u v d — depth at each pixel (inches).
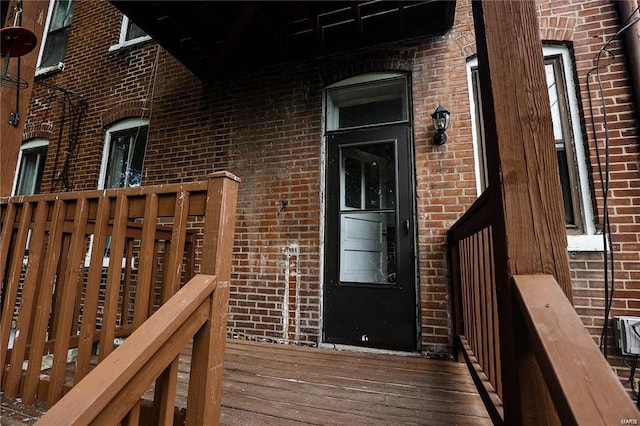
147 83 158.4
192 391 45.8
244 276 121.5
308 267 114.6
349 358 94.8
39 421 29.4
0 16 113.3
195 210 52.2
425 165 107.4
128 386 35.6
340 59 124.6
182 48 128.0
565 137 98.5
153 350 37.8
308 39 125.6
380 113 120.1
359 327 106.7
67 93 174.7
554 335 28.4
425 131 109.6
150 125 152.3
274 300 116.3
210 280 47.3
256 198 126.1
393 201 111.3
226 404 65.4
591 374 25.1
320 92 125.8
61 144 169.8
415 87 113.5
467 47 110.7
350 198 116.4
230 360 92.4
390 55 117.9
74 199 63.7
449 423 58.8
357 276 111.1
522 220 36.4
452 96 109.1
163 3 104.3
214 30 119.7
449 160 105.4
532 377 33.7
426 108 111.0
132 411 37.5
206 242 49.8
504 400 37.3
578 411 22.8
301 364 89.3
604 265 85.3
